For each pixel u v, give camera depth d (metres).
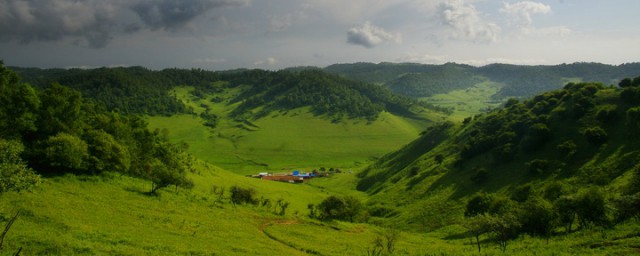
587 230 57.78
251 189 99.69
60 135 73.44
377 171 187.75
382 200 130.38
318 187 189.25
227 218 70.69
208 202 81.69
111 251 36.94
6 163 33.81
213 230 58.56
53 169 70.62
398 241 72.38
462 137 157.62
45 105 80.62
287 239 62.38
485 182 109.00
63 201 55.94
